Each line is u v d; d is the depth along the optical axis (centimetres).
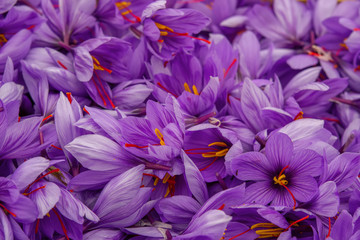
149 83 69
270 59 74
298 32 78
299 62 74
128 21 72
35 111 69
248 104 68
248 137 68
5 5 69
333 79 71
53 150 67
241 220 67
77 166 67
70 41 71
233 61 71
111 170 66
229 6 78
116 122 66
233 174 67
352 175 67
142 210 66
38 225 65
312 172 66
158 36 69
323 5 78
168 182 68
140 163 66
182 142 66
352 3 78
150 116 67
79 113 67
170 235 66
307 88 69
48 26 71
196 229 64
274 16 78
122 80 71
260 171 67
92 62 67
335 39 76
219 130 67
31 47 71
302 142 67
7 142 65
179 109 66
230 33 79
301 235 67
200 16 70
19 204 63
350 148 71
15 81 69
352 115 73
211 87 67
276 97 69
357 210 65
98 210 65
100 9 71
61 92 66
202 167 68
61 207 64
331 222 67
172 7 73
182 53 71
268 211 65
